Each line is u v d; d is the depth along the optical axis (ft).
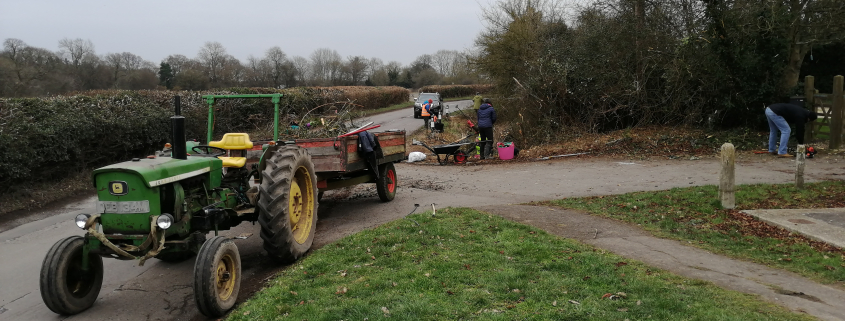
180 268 20.40
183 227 16.07
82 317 15.75
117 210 14.87
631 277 16.44
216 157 19.72
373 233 22.00
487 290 15.25
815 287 16.22
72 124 36.40
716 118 49.57
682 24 54.54
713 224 23.38
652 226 23.45
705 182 32.73
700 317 13.29
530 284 15.67
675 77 50.19
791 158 39.45
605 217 25.16
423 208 28.76
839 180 30.60
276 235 18.42
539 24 74.13
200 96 55.83
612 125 55.42
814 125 44.98
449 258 18.31
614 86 53.93
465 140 55.11
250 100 59.21
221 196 18.85
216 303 14.57
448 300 14.53
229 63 135.44
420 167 46.39
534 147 53.31
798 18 46.57
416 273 16.84
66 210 31.19
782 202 26.27
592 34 57.47
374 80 219.41
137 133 43.96
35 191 33.83
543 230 22.50
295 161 19.98
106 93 51.70
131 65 110.73
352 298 15.01
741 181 31.99
